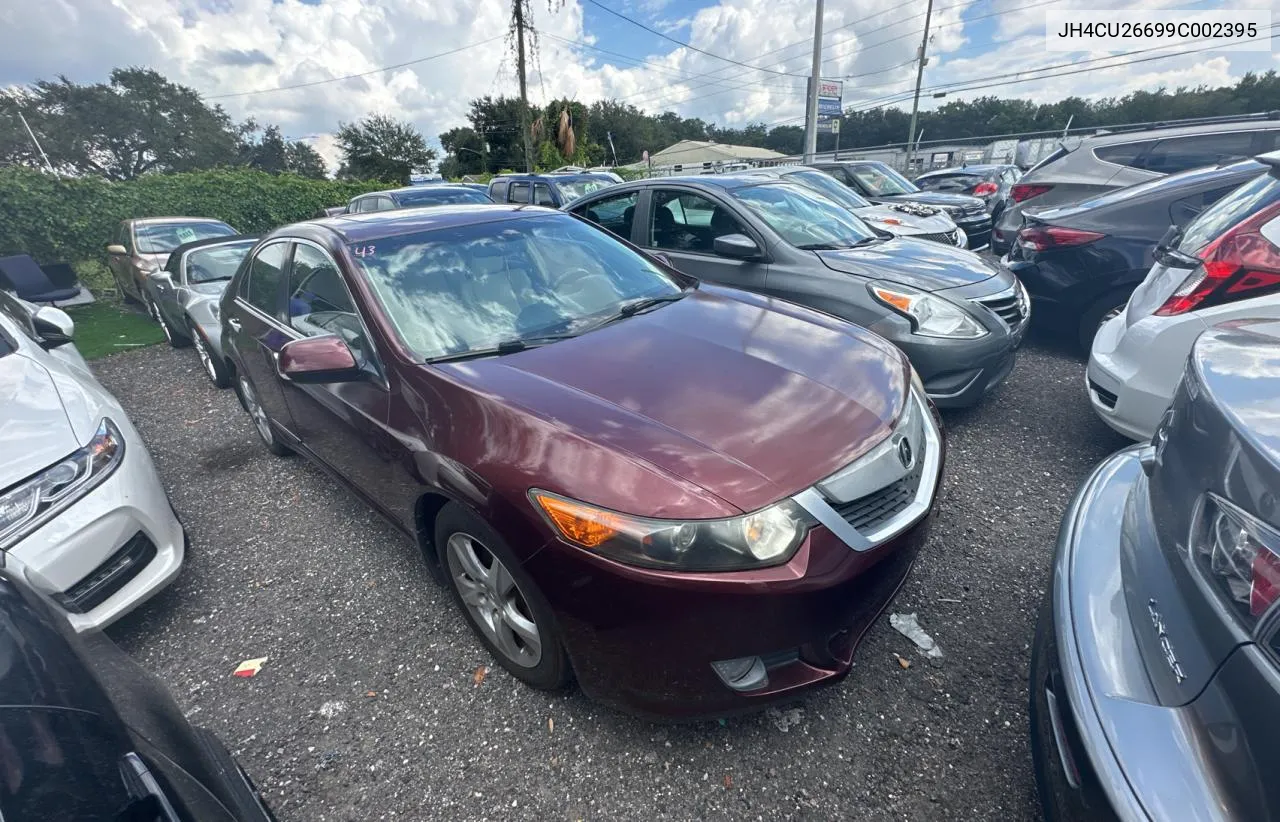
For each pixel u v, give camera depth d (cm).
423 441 212
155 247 833
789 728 194
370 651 240
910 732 191
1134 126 903
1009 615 234
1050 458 344
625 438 176
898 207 895
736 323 261
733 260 446
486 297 265
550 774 186
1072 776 124
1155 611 130
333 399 268
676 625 162
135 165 5803
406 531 247
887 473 185
